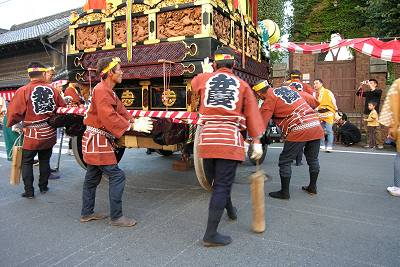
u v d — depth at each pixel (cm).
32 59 1546
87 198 333
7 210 371
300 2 1345
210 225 273
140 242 286
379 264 246
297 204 383
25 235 303
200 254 263
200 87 288
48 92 414
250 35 517
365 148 842
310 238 292
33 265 249
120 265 248
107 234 303
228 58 286
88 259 257
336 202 390
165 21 399
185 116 337
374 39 883
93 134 317
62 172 566
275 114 398
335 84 1237
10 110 397
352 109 1211
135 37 421
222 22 407
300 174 534
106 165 318
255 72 542
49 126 416
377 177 510
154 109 438
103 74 312
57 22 1706
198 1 371
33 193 420
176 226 321
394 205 379
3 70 1666
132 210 366
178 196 417
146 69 409
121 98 466
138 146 424
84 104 489
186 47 379
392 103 350
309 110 397
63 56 1440
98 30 459
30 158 413
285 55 1359
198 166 375
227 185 276
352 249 270
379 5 1055
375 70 1107
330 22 1316
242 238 292
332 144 841
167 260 254
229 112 271
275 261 252
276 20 1219
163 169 574
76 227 321
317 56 1253
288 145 395
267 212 356
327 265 246
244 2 509
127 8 422
